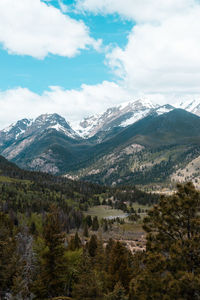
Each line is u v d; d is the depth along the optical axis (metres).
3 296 41.41
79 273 45.94
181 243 20.17
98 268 57.44
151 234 22.42
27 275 39.09
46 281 39.19
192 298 17.34
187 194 21.53
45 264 39.41
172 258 19.25
